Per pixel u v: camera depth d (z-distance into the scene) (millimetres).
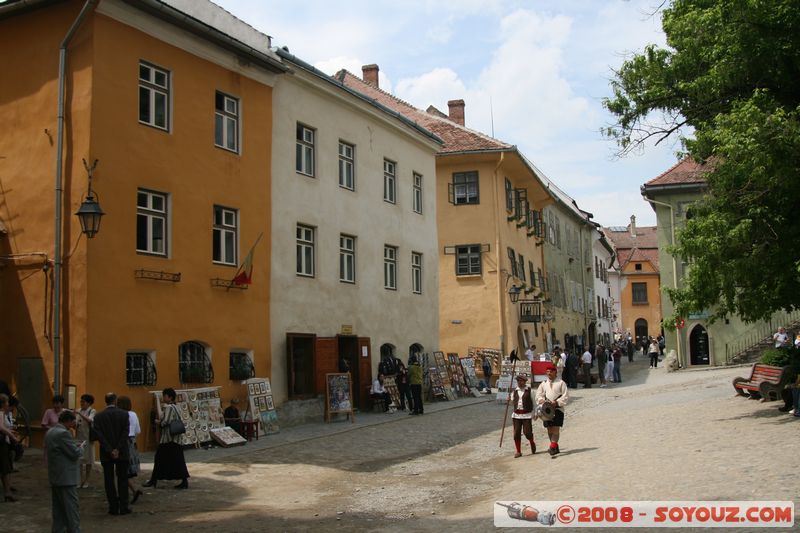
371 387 26531
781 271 14164
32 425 16672
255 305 21141
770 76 14562
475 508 10836
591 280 68250
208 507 11766
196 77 19656
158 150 18312
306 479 14211
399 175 30172
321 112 25000
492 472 14234
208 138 19922
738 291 15297
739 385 19234
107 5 17109
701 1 15555
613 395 28000
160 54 18578
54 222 16953
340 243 25922
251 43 22203
